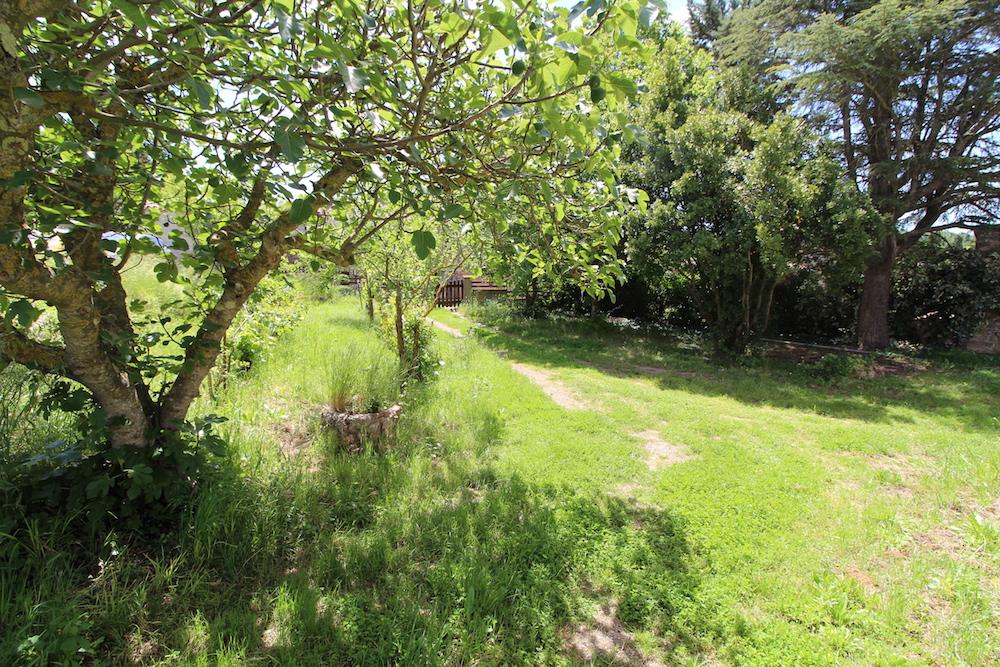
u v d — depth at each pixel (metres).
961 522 3.84
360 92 2.03
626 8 1.51
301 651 2.23
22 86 1.58
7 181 1.67
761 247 9.66
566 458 4.71
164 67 2.04
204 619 2.32
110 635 2.16
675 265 10.47
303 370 5.85
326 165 2.32
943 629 2.66
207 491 2.87
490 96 2.30
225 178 2.52
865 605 2.84
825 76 10.87
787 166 9.67
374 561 2.89
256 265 2.72
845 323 14.77
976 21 10.41
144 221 2.54
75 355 2.31
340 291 16.34
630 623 2.67
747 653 2.48
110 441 2.64
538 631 2.54
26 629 1.98
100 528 2.52
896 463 5.16
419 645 2.31
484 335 12.40
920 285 13.68
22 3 1.48
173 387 2.88
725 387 8.41
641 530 3.55
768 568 3.17
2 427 2.73
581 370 9.02
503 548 3.13
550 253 2.95
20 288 1.93
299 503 3.25
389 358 6.07
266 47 2.00
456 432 5.03
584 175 2.90
